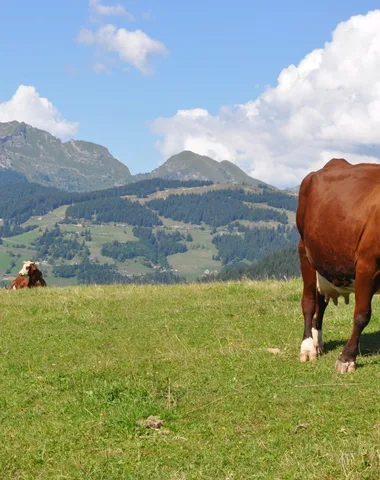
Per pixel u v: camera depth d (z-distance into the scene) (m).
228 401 9.25
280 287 21.00
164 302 19.47
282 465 6.91
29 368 12.13
